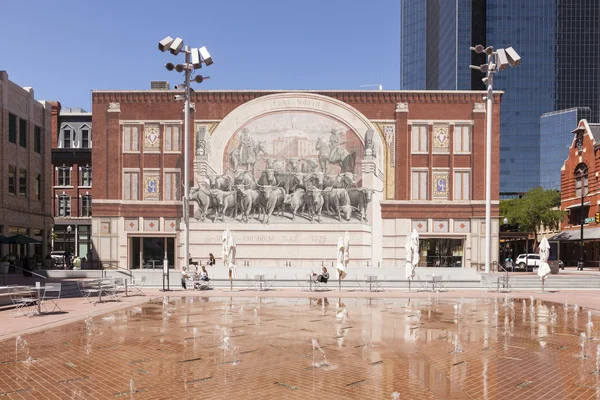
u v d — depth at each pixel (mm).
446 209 41875
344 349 11891
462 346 12305
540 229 74562
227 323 15953
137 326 15305
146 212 42000
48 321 16250
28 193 44094
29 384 8852
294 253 38188
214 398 8000
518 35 135250
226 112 42438
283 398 8008
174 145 42438
